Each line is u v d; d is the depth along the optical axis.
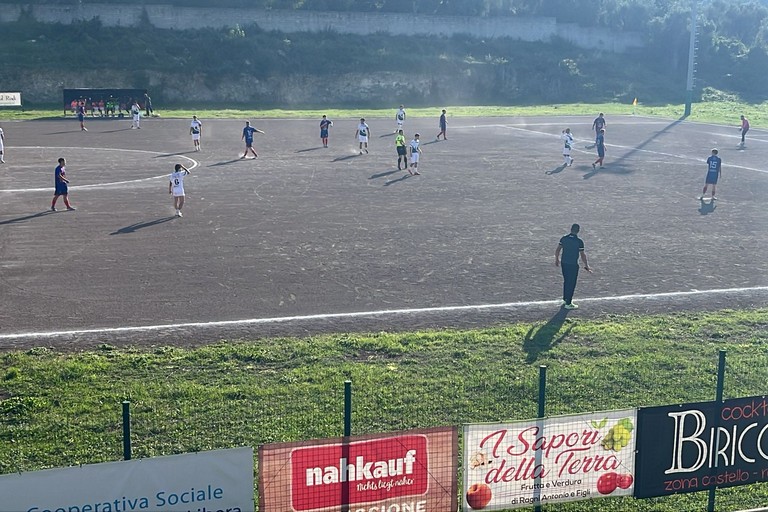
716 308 19.72
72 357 15.60
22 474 8.49
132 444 12.12
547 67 94.75
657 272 22.72
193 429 12.65
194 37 85.81
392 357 15.99
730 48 104.56
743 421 10.84
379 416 13.22
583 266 23.16
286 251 24.09
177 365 15.30
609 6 109.25
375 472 9.63
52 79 75.75
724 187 36.72
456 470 9.92
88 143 49.34
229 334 17.11
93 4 84.50
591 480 10.46
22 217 28.28
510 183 37.16
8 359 15.37
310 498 9.48
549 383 14.77
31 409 13.24
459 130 60.75
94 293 19.78
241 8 90.25
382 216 29.38
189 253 23.67
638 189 35.97
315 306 19.11
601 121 43.56
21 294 19.64
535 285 21.20
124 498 8.91
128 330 17.25
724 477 10.93
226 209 30.12
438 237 26.28
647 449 10.58
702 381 15.11
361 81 86.19
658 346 16.95
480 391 14.36
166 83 79.06
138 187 34.47
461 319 18.45
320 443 9.38
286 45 86.94
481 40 98.94
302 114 71.25
